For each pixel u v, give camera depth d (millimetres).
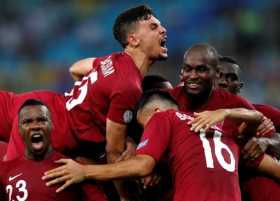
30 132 19172
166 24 71000
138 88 20672
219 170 18578
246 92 62781
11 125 22578
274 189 20922
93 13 74125
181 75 21188
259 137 21188
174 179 18859
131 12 21859
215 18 71000
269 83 63500
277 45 68125
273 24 69438
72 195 19234
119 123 20609
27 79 68250
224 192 18406
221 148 19000
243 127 20297
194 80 20547
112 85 20719
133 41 21688
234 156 19156
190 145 18734
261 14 70312
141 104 19953
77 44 71375
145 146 18656
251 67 65000
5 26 73125
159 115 19109
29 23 73438
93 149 21547
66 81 67750
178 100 21219
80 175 18703
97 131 21266
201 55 20453
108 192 21453
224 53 67375
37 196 18984
